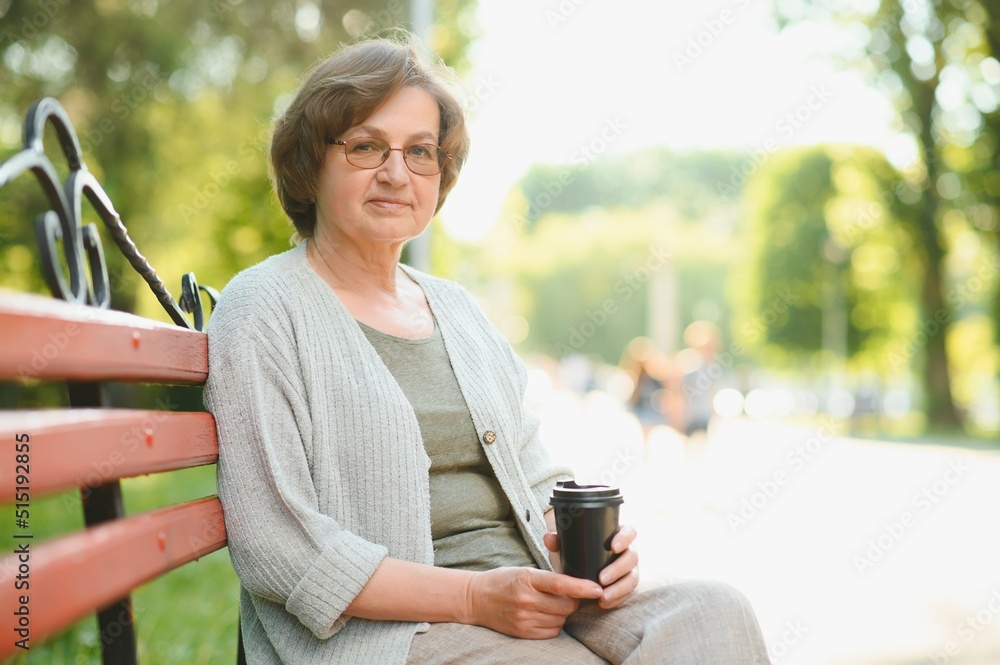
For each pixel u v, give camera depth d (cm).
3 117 1264
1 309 134
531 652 213
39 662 384
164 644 444
